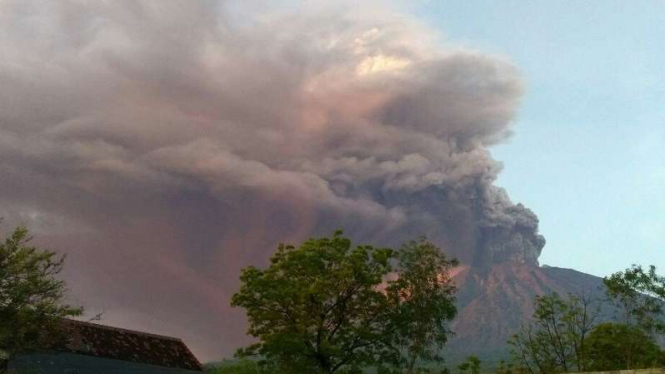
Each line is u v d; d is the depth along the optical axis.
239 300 46.19
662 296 49.62
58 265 34.47
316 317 45.28
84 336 52.88
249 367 44.47
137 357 54.59
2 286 32.25
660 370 20.53
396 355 47.16
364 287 46.56
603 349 50.31
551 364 51.69
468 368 51.38
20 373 37.78
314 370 44.09
